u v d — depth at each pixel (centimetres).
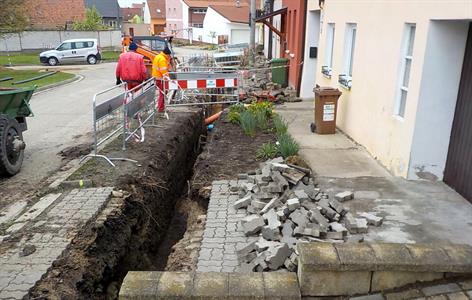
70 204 593
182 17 6994
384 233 486
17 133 755
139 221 641
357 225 486
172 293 359
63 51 3023
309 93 1416
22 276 433
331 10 1073
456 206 557
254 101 1251
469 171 570
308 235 471
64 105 1392
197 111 1230
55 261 462
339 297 372
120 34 4544
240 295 360
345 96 937
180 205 808
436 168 632
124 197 626
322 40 1176
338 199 571
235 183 659
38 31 4025
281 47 1952
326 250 373
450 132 615
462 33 573
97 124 790
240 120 980
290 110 1207
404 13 647
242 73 1474
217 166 737
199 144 1149
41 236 512
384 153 715
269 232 479
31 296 407
